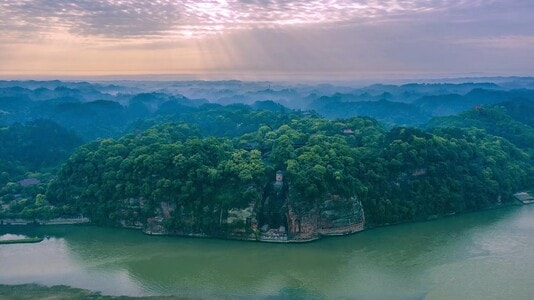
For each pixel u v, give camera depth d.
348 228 167.88
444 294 117.81
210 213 166.00
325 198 165.62
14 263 143.50
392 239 162.50
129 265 141.38
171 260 145.12
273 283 127.00
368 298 116.75
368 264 139.50
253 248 155.38
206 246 157.88
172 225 168.75
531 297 115.12
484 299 114.38
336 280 128.25
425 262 140.25
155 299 117.56
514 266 135.62
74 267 140.00
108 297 119.00
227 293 121.06
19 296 120.06
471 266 136.12
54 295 120.44
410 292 119.62
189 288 124.50
